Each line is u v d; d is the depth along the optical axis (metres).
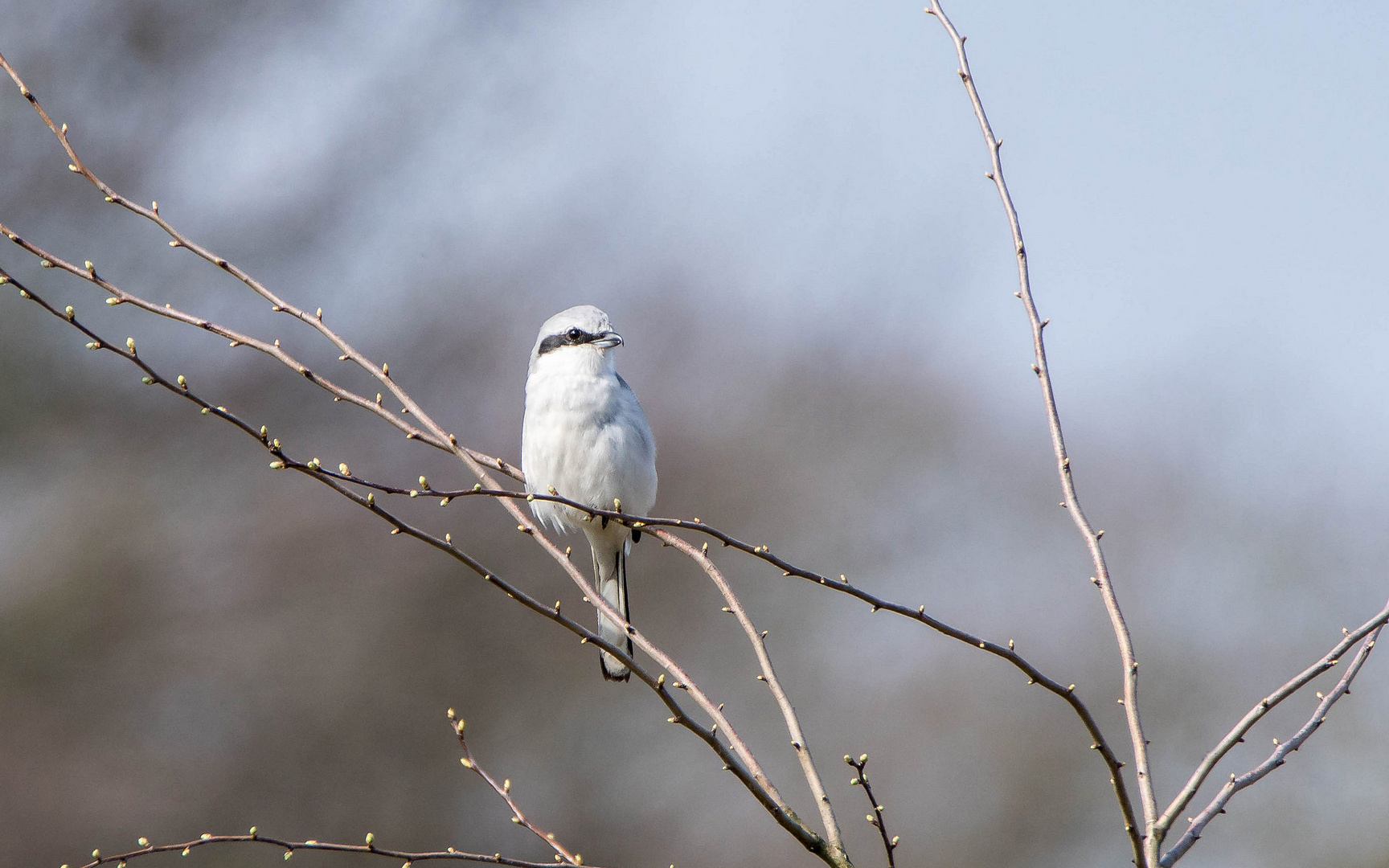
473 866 15.98
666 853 16.33
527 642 17.28
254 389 17.38
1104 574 4.67
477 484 4.95
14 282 4.57
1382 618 4.56
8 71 5.19
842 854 4.30
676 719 4.30
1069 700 4.33
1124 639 4.57
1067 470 4.84
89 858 15.05
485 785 16.56
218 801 15.65
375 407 5.11
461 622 17.12
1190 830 4.32
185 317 5.06
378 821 16.03
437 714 16.64
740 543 4.57
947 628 4.40
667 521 4.57
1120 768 4.31
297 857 15.68
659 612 18.09
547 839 4.70
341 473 4.41
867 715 17.36
